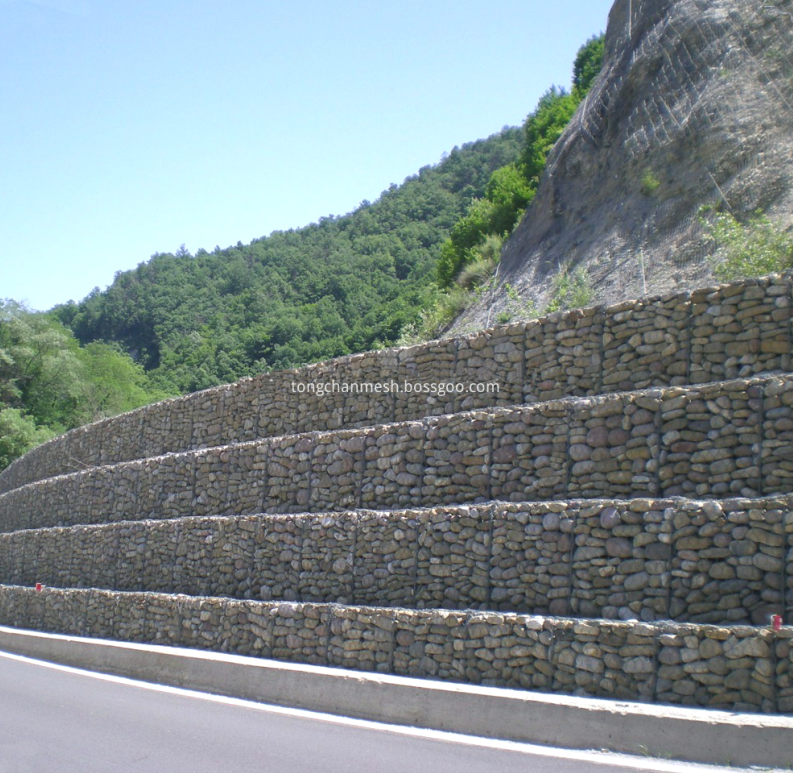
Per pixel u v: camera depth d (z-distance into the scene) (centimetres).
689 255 1947
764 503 916
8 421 4384
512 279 2541
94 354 5944
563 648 940
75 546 2006
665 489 1072
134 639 1553
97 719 949
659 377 1198
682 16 2514
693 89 2342
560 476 1171
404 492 1359
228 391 1956
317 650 1187
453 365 1478
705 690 842
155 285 10631
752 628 834
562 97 3678
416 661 1066
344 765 722
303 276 9619
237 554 1509
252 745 808
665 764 703
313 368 1748
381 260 9375
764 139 2053
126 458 2298
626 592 991
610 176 2461
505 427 1245
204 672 1197
